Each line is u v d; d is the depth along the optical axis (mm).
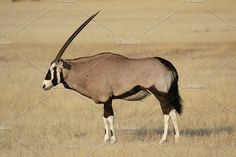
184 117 49219
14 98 57031
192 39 103500
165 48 92625
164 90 42625
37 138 43938
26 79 68000
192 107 52375
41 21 146125
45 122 48219
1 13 173875
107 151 39125
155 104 55312
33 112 52500
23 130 45969
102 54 44000
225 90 57688
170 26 126688
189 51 89812
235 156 38156
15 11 181000
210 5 168375
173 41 100938
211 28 121250
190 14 153125
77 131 45594
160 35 109062
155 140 42844
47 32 119938
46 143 42188
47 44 102562
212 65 74125
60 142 42500
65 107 53875
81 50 93375
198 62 77000
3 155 39031
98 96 43562
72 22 140875
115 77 43125
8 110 53312
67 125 47312
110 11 175750
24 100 55906
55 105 54500
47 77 44062
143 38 104500
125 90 43156
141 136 44156
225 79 64375
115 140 42656
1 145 42156
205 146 40250
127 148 40000
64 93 60094
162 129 46406
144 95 43562
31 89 61406
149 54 86875
